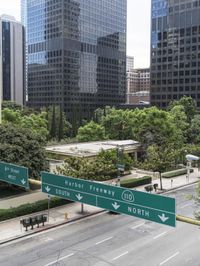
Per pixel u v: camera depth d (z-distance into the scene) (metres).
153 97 130.25
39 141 45.12
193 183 53.66
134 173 57.44
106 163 46.09
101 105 169.25
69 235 30.12
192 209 38.38
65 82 151.00
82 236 29.88
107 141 74.25
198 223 16.89
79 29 153.75
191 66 120.50
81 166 39.50
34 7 159.38
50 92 156.75
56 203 37.84
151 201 18.38
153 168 48.75
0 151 40.41
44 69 158.38
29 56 166.12
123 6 177.12
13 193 43.00
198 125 78.00
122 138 81.31
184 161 61.94
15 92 199.25
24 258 25.27
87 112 155.25
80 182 21.95
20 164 40.38
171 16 123.44
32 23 161.62
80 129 79.00
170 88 125.81
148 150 58.03
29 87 168.12
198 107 119.44
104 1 165.12
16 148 41.22
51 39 153.00
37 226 31.75
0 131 43.47
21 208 34.66
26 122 73.75
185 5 119.81
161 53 127.19
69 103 153.50
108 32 169.38
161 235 30.28
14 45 196.50
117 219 34.75
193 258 25.44
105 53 169.00
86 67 159.38
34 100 165.88
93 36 161.12
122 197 19.69
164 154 49.53
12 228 31.41
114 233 30.69
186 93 122.19
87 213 36.09
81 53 156.25
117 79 177.62
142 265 24.09
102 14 164.75
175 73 124.31
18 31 198.12
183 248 27.38
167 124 68.00
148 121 68.19
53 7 150.00
